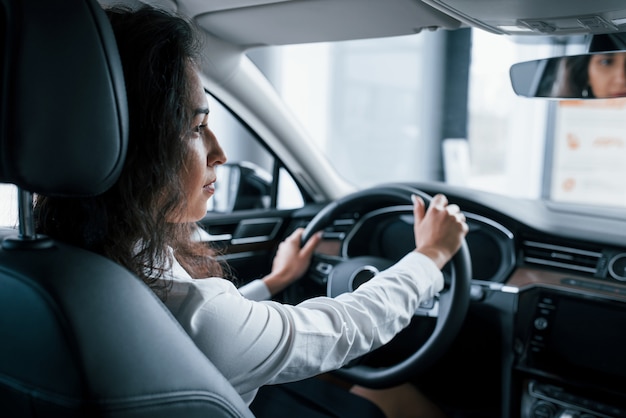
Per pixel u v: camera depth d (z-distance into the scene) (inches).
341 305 30.4
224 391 23.4
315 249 52.6
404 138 240.2
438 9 39.9
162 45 24.8
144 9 26.1
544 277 49.1
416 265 35.4
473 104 211.2
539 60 45.4
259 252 62.5
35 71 18.2
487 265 51.8
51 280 19.9
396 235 54.5
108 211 24.9
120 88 20.3
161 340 21.7
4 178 19.3
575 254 49.6
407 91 233.0
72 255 21.7
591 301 45.7
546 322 47.5
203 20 48.4
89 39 19.4
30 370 20.4
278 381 28.3
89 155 19.6
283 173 66.4
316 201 68.4
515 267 50.8
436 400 56.7
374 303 31.4
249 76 57.6
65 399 19.4
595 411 45.4
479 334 50.0
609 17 37.6
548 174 201.9
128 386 19.9
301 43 53.8
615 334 45.0
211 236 57.9
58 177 19.3
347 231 54.7
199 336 24.9
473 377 53.0
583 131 194.7
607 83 43.4
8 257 21.4
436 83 214.2
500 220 51.1
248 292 46.9
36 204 26.3
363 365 43.9
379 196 46.1
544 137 200.7
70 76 18.8
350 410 49.1
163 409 20.9
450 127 216.8
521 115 203.9
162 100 24.7
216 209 62.2
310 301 31.0
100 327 19.9
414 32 48.5
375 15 44.4
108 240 25.0
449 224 38.5
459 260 40.2
